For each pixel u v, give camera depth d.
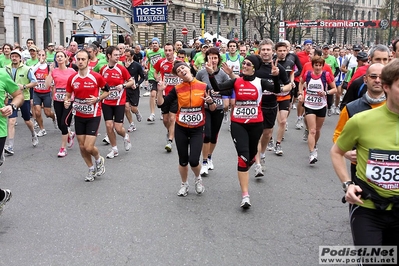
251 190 6.97
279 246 4.93
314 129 8.34
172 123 9.53
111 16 29.88
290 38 74.44
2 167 8.38
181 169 6.57
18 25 46.31
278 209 6.12
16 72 10.00
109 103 9.02
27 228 5.43
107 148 10.04
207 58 7.78
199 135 6.47
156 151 9.70
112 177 7.67
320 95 8.31
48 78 9.44
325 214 5.95
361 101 4.28
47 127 12.77
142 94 22.22
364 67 6.33
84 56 7.10
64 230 5.36
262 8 58.06
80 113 7.23
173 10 69.88
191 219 5.72
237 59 12.55
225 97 8.60
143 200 6.46
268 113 7.68
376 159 3.16
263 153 8.05
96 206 6.21
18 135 11.60
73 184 7.27
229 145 10.36
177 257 4.65
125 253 4.74
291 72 9.29
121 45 12.09
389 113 3.13
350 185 3.24
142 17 25.81
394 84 3.00
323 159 9.09
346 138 3.33
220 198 6.57
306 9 65.44
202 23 34.53
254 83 6.17
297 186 7.22
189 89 6.34
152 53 14.11
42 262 4.54
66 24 53.38
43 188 7.05
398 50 6.58
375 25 55.50
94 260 4.58
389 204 3.17
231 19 82.25
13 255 4.70
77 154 9.46
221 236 5.19
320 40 96.25
